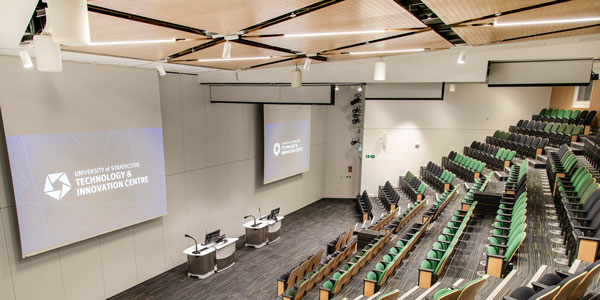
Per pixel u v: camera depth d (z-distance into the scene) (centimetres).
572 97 976
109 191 593
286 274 619
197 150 777
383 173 1188
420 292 422
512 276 368
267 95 720
